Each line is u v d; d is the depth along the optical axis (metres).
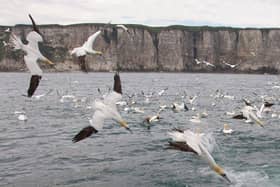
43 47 198.00
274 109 59.47
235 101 74.75
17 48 10.16
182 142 9.91
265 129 40.62
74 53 12.33
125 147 31.75
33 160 27.20
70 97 72.88
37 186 21.72
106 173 24.33
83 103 65.00
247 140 34.59
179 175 24.11
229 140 34.56
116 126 41.94
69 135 37.06
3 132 38.00
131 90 105.12
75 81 146.88
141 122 45.28
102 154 29.22
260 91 106.06
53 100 71.06
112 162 26.94
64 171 24.69
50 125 42.78
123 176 23.81
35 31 10.27
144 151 30.33
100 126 10.20
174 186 22.16
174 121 46.38
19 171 24.50
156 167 25.75
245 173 24.53
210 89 111.94
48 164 26.20
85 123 44.50
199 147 9.85
